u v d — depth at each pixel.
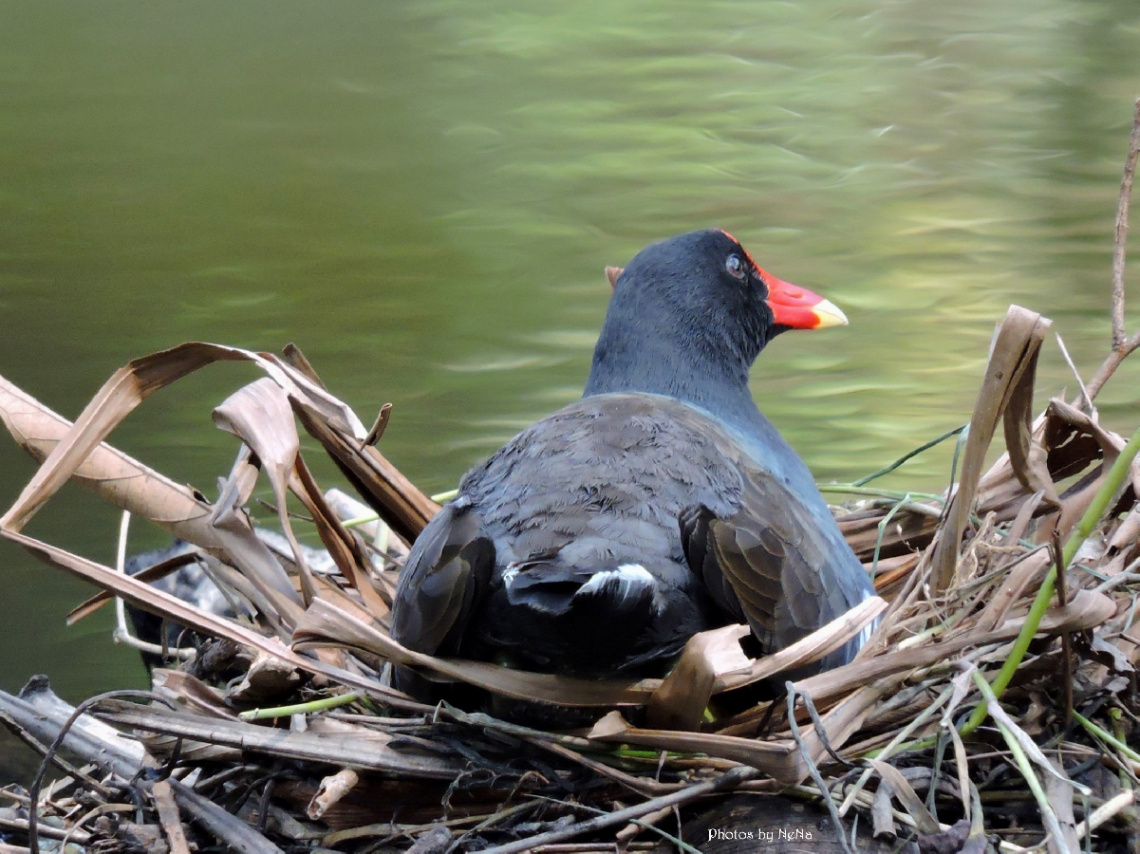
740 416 8.55
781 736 6.20
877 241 20.80
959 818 6.31
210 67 34.19
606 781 6.36
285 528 7.34
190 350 7.50
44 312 19.06
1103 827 6.21
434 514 8.34
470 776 6.42
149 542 13.49
